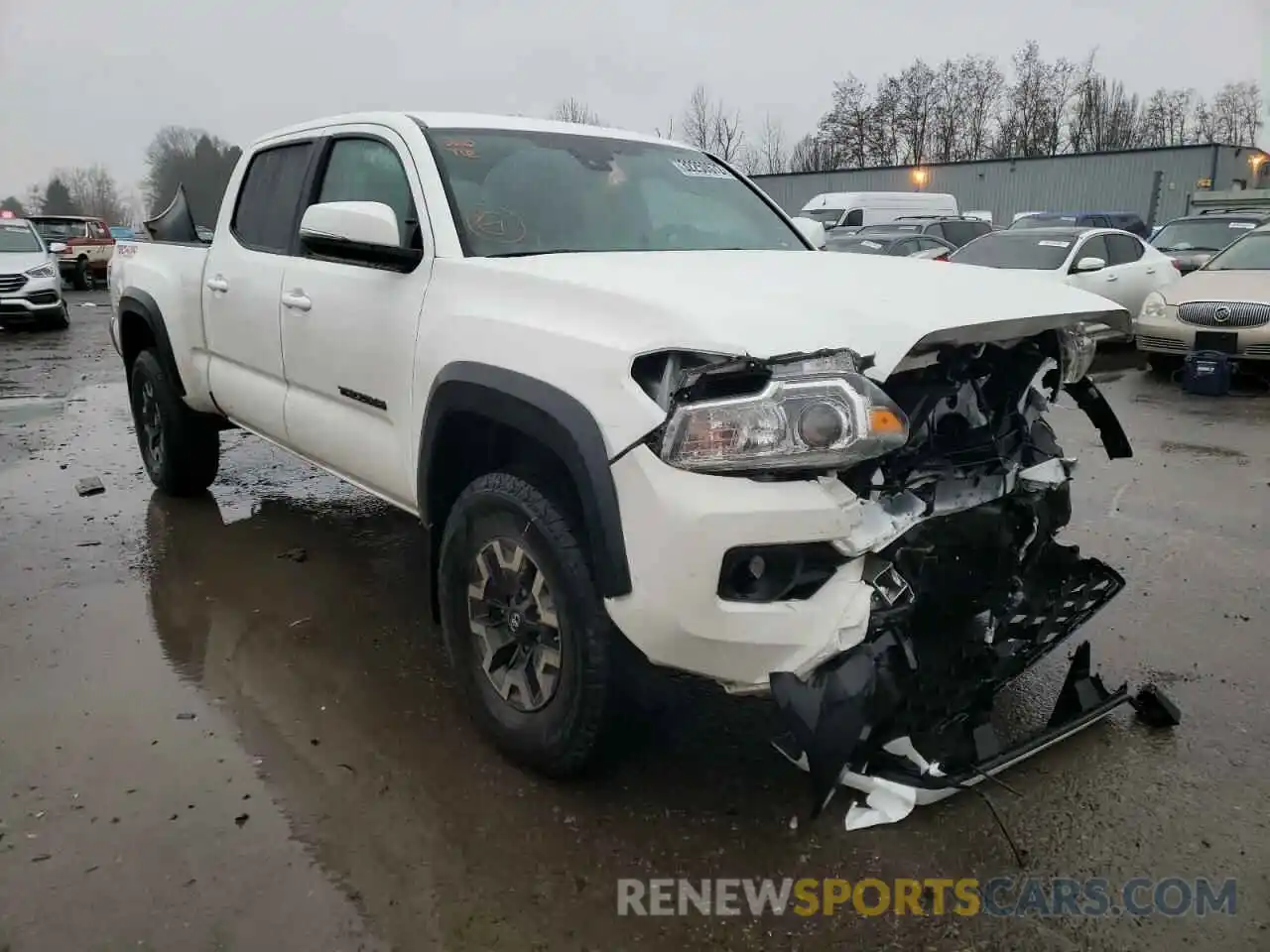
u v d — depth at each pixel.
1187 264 13.91
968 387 2.82
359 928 2.25
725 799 2.74
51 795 2.72
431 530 3.08
